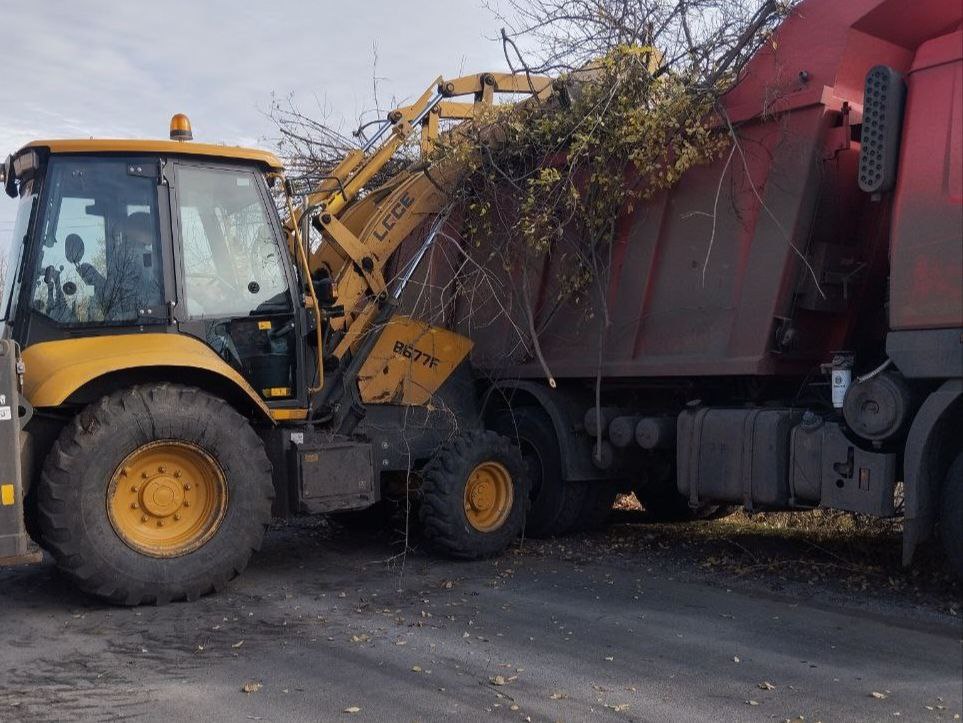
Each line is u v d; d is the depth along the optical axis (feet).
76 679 14.66
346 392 23.18
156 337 19.79
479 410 26.61
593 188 23.61
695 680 14.49
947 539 18.12
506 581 21.09
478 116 25.54
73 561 17.83
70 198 19.63
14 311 19.29
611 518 30.14
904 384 18.42
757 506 21.17
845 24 20.21
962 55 17.58
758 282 21.24
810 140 20.44
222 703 13.62
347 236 23.68
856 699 13.69
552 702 13.61
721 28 22.21
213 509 19.48
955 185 17.49
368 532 27.25
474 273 25.63
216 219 20.98
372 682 14.46
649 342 23.59
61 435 18.19
